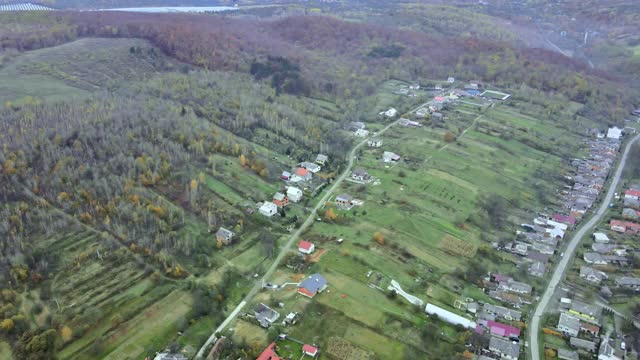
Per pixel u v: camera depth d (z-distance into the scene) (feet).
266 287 457.68
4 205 498.69
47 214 497.05
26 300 414.00
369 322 419.54
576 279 497.46
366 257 503.61
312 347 386.93
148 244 483.10
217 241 509.76
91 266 457.68
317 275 462.60
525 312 447.83
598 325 433.48
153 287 445.78
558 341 416.46
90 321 401.70
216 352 383.24
